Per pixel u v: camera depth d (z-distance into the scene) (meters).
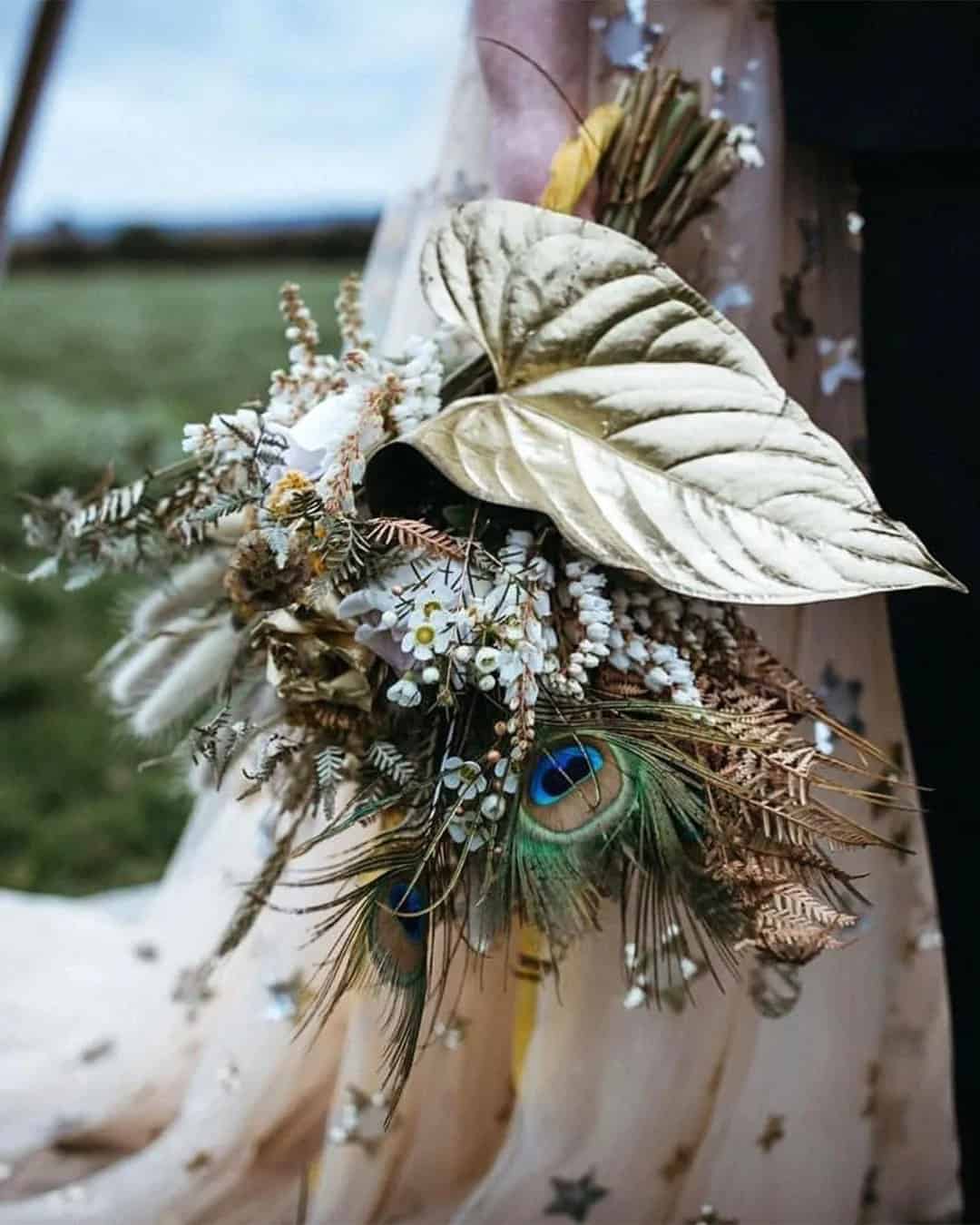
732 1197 0.76
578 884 0.62
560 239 0.66
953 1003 0.76
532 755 0.62
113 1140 0.84
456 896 0.64
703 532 0.63
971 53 0.69
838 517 0.63
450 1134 0.78
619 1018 0.73
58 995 0.90
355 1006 0.75
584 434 0.64
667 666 0.64
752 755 0.63
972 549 0.72
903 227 0.72
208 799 0.89
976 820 0.74
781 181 0.74
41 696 1.51
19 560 1.76
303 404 0.67
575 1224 0.76
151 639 0.71
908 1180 0.81
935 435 0.72
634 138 0.70
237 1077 0.79
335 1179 0.76
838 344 0.76
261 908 0.75
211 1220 0.79
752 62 0.74
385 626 0.62
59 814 1.30
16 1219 0.78
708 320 0.65
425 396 0.66
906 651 0.73
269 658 0.66
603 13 0.74
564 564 0.65
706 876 0.62
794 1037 0.75
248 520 0.66
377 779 0.65
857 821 0.76
